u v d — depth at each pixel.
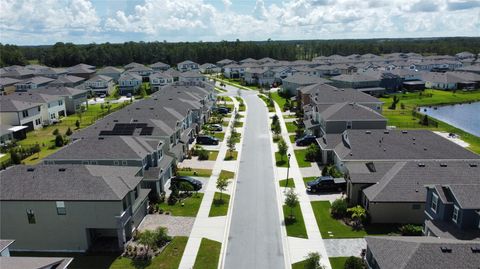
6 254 27.53
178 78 141.75
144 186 42.38
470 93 123.75
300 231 35.28
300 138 65.69
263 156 58.31
